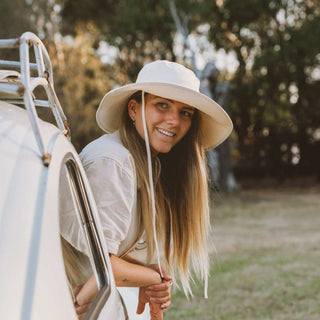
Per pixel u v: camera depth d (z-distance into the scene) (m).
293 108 28.08
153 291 2.14
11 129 1.21
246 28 25.70
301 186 25.72
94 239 1.63
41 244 1.02
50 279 1.02
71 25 25.56
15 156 1.12
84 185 1.63
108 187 1.84
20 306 0.89
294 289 5.70
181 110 2.15
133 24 23.31
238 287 5.88
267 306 5.09
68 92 23.77
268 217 13.55
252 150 31.42
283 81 25.61
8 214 0.99
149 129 2.14
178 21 22.66
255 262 7.31
